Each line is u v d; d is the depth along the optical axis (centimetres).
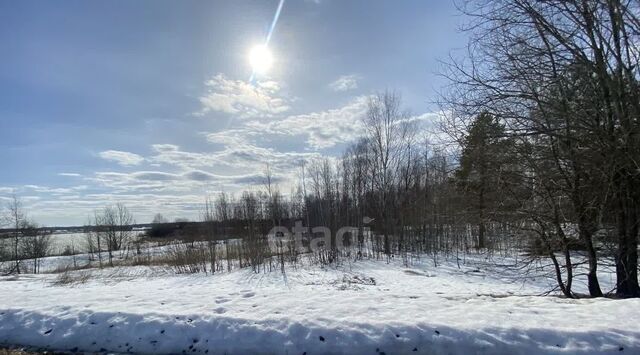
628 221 816
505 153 893
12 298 763
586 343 458
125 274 2002
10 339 581
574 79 817
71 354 541
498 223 976
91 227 5094
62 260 4019
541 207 896
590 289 892
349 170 3434
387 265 2030
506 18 849
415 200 2664
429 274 1716
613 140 766
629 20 719
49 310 643
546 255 966
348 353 484
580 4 775
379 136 2933
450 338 482
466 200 1047
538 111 852
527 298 757
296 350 495
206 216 2947
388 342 488
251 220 2430
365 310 589
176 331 550
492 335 481
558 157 845
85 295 799
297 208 3198
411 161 2970
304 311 587
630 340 459
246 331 530
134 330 562
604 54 773
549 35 836
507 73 866
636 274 828
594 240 877
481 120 908
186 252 2214
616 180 791
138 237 5409
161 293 832
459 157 970
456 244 2241
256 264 2012
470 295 816
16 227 3809
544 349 457
